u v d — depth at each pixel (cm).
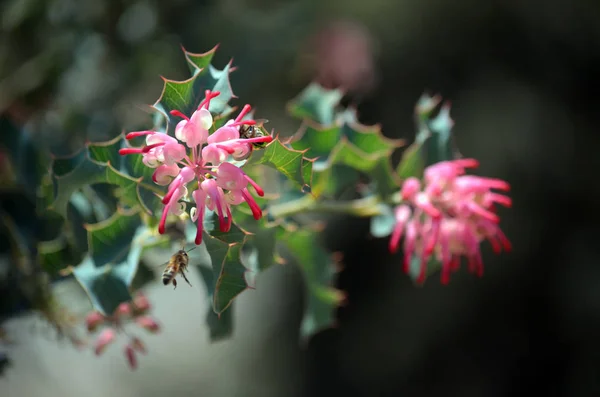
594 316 176
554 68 177
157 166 60
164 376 199
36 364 159
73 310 75
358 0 159
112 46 106
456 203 69
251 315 207
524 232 175
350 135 71
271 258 66
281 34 116
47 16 100
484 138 172
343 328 190
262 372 201
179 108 62
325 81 144
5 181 79
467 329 181
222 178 59
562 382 179
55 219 74
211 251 60
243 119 63
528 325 181
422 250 71
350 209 72
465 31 175
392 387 184
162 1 105
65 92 105
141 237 66
